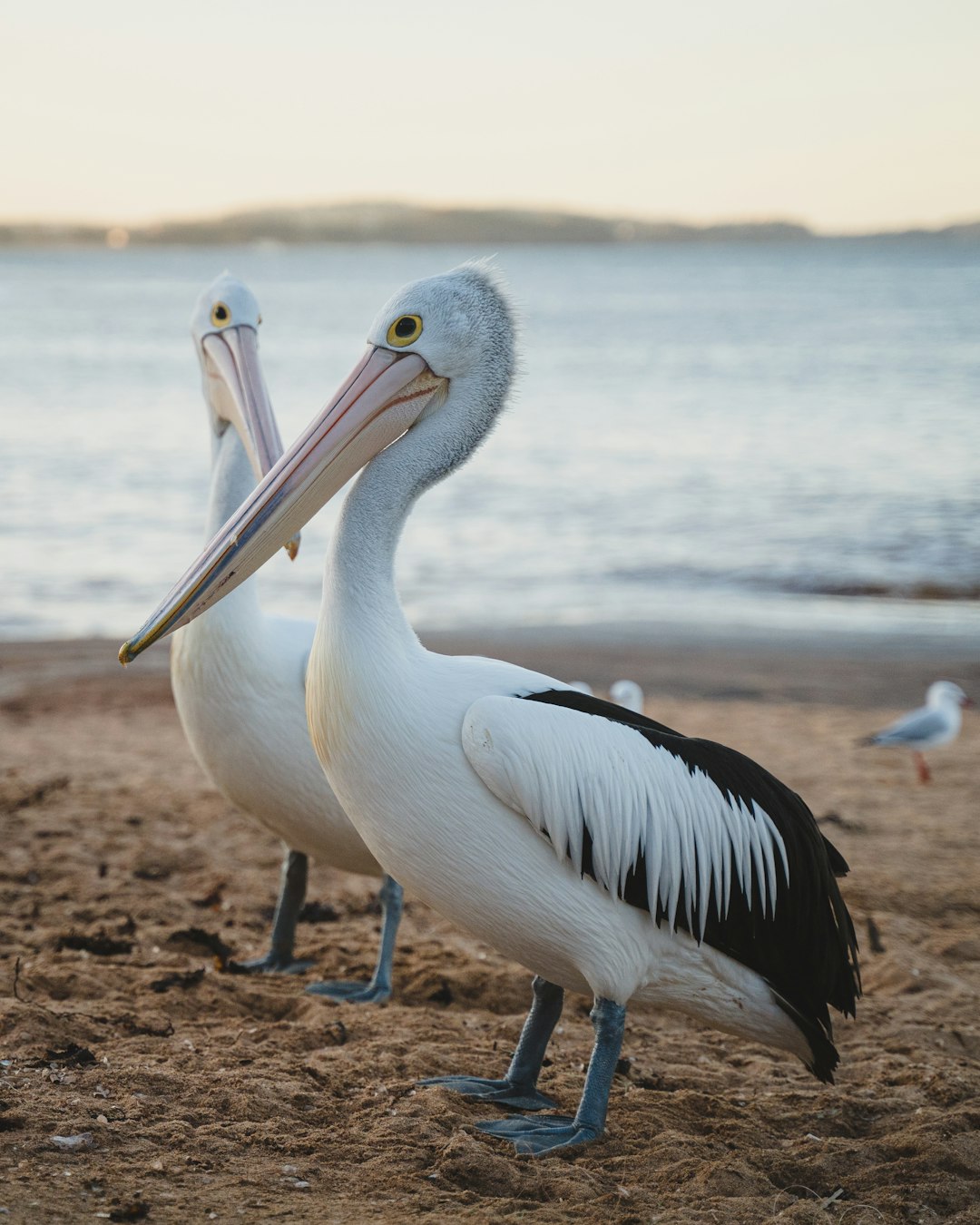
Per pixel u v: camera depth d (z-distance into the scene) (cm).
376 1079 475
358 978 627
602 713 440
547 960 439
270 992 585
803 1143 452
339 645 423
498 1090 467
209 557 436
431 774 415
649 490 2773
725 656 1532
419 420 455
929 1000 627
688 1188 401
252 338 640
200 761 600
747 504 2616
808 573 2030
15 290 16738
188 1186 372
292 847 627
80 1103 419
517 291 460
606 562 2105
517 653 1495
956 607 1853
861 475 2950
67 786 940
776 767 1094
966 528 2352
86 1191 363
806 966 446
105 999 551
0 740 1097
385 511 434
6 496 2511
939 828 941
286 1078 461
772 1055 555
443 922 735
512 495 2725
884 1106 486
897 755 1175
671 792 423
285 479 443
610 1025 435
